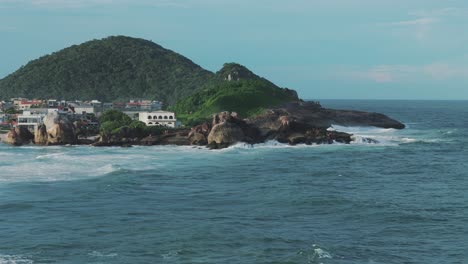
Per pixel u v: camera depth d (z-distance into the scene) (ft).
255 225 217.36
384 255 182.29
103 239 197.36
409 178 332.80
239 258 176.76
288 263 172.24
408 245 193.16
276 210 243.40
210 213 238.48
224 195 277.64
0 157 422.00
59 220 224.33
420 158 430.61
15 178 319.68
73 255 179.83
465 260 178.29
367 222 222.89
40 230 209.26
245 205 254.27
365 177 335.26
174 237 199.21
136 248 186.91
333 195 273.13
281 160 417.28
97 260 175.11
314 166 382.83
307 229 212.02
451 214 236.43
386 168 374.43
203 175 342.64
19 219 225.97
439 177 337.52
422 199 267.39
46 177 324.39
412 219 227.20
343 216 232.32
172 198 270.05
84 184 303.07
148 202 260.21
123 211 240.73
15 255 179.93
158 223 219.82
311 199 263.49
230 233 204.64
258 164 394.73
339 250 186.29
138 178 327.47
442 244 194.39
